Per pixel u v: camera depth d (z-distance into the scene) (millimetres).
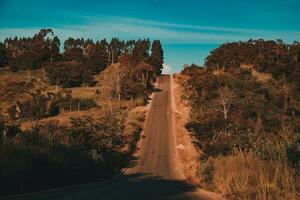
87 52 197625
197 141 68000
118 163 49250
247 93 95375
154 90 130625
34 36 181750
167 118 92188
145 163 57062
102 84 128875
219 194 13711
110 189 16547
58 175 16344
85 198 12758
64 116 85750
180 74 160750
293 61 134875
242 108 83312
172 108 103250
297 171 12234
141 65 133500
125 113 90125
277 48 146750
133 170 48062
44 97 97312
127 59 152625
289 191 10688
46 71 131625
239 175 13602
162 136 77625
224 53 160250
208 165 21438
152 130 81938
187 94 118438
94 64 156000
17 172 12938
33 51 161750
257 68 137250
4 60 165125
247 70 131125
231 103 87188
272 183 11461
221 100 87875
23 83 116125
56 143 20562
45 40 174375
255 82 104750
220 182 14539
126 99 109938
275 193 10875
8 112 84500
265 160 14430
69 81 124062
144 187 18375
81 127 45156
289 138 15273
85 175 21422
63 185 16281
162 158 62125
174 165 55812
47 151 16656
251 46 158000
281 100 92312
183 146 70312
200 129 67375
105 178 27125
